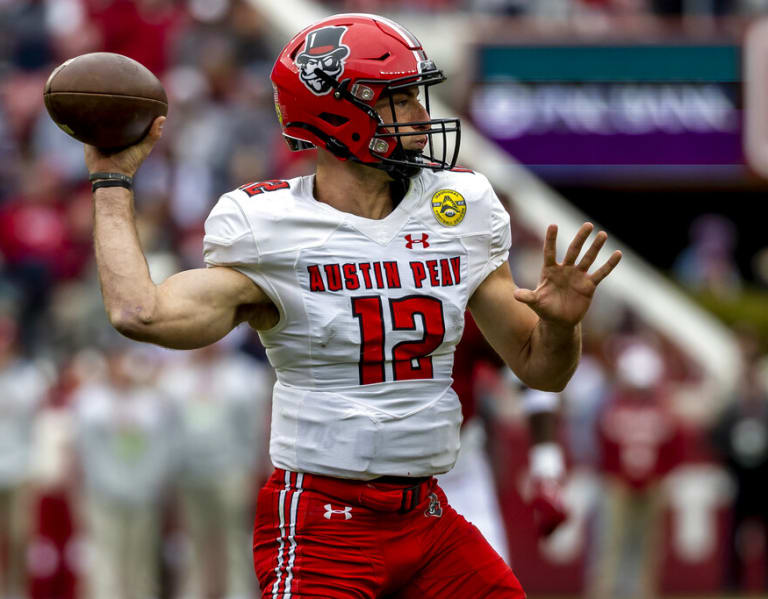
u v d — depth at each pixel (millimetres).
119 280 10961
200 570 31141
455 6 47031
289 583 11750
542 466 16438
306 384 11797
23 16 45594
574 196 49094
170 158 41375
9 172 41906
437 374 11961
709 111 43906
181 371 30875
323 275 11547
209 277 11398
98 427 29984
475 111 43781
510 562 34031
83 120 11258
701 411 39000
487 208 12195
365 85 11727
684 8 46469
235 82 43875
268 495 12000
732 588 35781
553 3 46781
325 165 11984
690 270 48625
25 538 31391
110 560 30109
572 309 11742
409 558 11992
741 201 50219
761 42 43688
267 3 45875
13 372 31438
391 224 11758
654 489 33719
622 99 43812
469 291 12102
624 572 34031
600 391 35312
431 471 12016
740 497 35062
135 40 44656
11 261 38625
